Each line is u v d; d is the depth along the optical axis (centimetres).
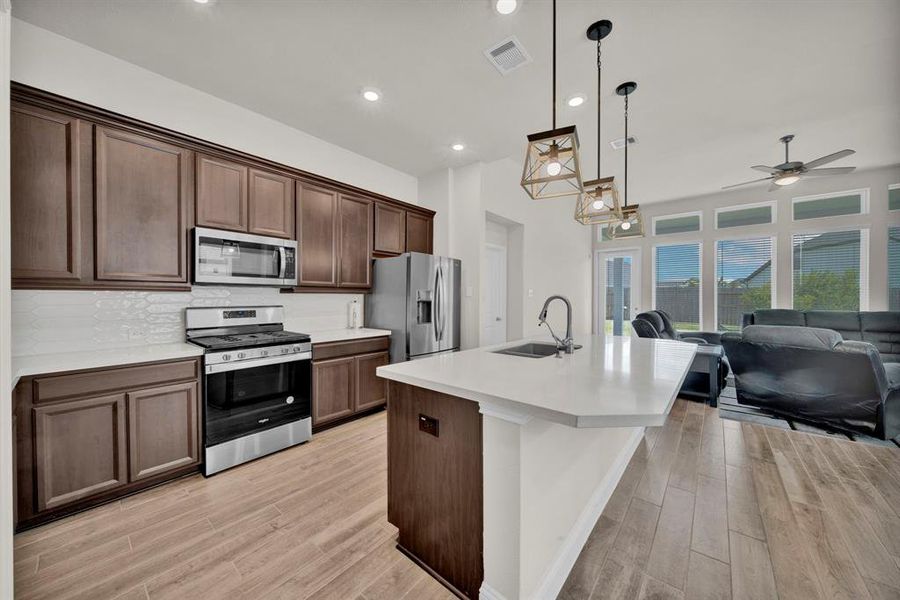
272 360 254
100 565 151
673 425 318
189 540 166
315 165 343
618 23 205
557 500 145
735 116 317
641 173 480
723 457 254
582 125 328
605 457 200
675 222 649
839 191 514
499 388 130
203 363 225
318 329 344
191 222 242
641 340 278
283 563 153
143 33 211
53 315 209
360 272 352
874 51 230
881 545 162
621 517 184
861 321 467
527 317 509
